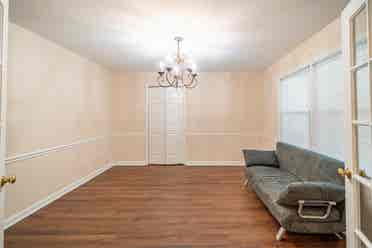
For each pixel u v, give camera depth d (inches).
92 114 182.2
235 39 129.3
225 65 194.7
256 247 83.5
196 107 224.1
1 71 53.6
